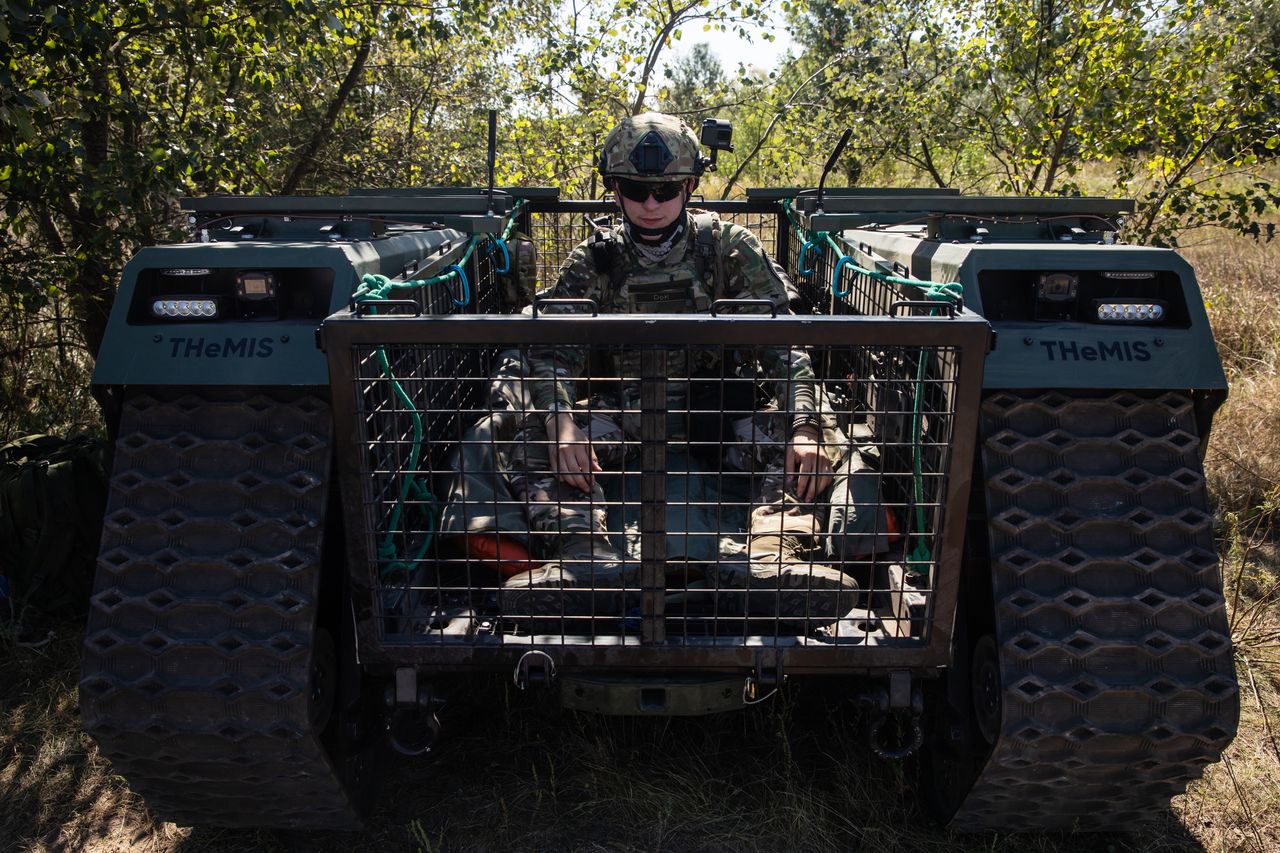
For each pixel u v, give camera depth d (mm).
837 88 8602
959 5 7633
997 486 2158
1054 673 2090
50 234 5164
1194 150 6391
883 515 2508
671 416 2969
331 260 2229
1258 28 6168
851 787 2824
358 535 2148
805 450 2463
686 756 2979
